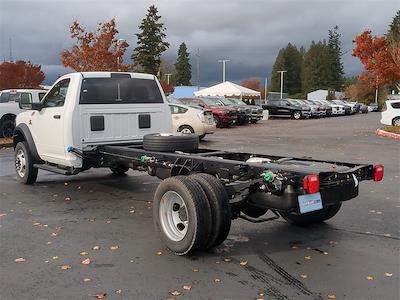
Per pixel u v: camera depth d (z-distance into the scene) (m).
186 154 6.66
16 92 19.08
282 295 4.38
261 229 6.52
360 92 91.06
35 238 6.11
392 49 28.31
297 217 6.60
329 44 118.88
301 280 4.73
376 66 28.94
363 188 9.30
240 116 29.83
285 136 22.22
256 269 5.03
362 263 5.20
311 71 119.81
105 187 9.55
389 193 8.84
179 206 5.55
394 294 4.39
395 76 28.75
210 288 4.54
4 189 9.30
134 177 10.68
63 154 8.51
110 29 28.98
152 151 6.99
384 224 6.75
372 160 13.61
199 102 28.23
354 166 5.89
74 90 8.34
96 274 4.88
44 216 7.23
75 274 4.88
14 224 6.77
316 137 21.69
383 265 5.14
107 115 8.66
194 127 18.95
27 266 5.11
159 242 5.94
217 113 27.20
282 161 6.19
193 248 5.26
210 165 5.99
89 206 7.90
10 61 43.56
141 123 9.12
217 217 5.25
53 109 8.71
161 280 4.73
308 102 44.72
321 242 5.95
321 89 116.12
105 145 8.20
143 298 4.32
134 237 6.15
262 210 6.32
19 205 7.94
